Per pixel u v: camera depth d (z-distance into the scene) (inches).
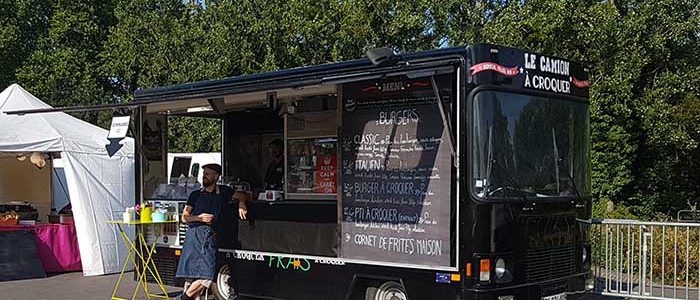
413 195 269.9
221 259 343.3
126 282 444.1
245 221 334.0
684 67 643.5
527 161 268.8
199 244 312.7
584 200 293.9
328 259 297.6
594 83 575.5
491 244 252.2
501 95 261.4
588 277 297.6
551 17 555.5
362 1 730.2
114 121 346.6
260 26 765.3
